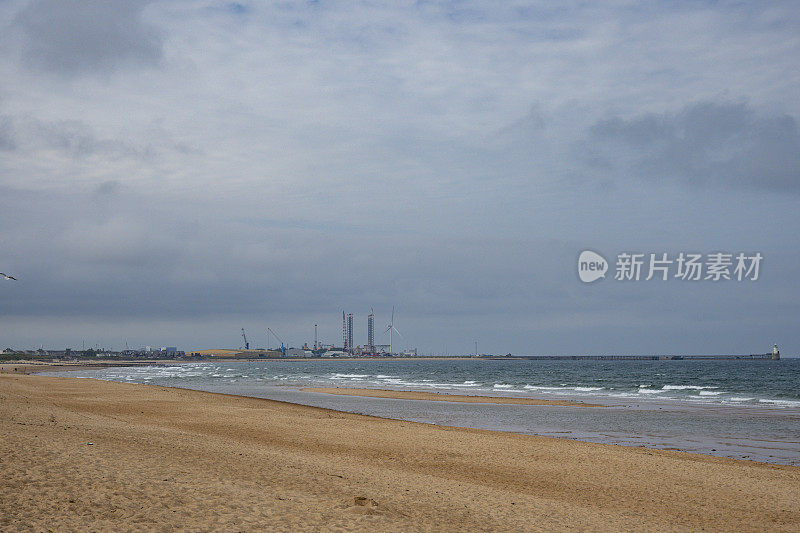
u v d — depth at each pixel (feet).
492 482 69.00
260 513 42.70
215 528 38.40
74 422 88.94
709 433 117.39
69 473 48.08
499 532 44.78
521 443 96.58
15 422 78.69
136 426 94.68
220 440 85.81
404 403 189.47
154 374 536.42
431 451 88.12
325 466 68.69
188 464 59.11
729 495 64.13
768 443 104.88
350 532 40.27
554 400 202.39
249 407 157.99
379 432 107.24
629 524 50.55
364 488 56.24
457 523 46.19
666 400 202.80
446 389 278.67
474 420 140.26
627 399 207.62
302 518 42.39
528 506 54.75
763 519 55.16
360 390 263.49
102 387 236.02
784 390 262.88
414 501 52.75
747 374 484.74
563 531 46.47
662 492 65.31
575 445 95.55
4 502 38.81
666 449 98.53
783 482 70.74
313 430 108.88
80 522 36.91
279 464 66.54
